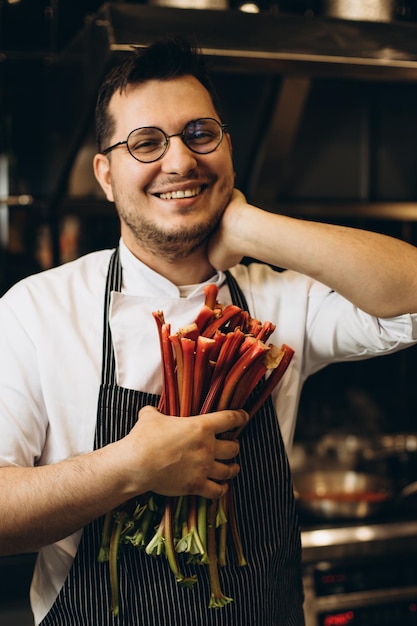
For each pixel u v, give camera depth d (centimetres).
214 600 123
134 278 139
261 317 145
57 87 243
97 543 128
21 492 114
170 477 114
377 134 278
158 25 191
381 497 245
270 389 129
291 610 143
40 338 132
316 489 262
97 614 128
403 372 308
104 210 260
